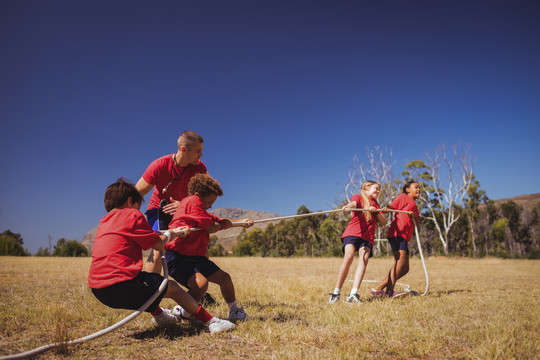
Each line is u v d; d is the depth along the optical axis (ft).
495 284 22.65
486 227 140.56
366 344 9.05
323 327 10.80
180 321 11.45
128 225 9.20
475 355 8.23
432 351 8.66
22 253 94.84
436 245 134.00
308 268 37.27
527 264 48.39
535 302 15.02
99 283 8.75
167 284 9.62
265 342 9.25
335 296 15.72
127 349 8.57
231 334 9.85
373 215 16.94
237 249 163.63
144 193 13.00
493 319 11.60
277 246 160.86
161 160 13.03
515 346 8.73
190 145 12.77
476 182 146.92
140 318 11.74
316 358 7.95
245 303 14.89
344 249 16.25
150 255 11.69
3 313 11.88
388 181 107.34
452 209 127.65
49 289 18.01
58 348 8.14
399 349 8.73
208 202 11.67
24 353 7.50
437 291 19.20
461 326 10.87
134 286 8.95
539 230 148.15
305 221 153.69
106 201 9.77
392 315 12.12
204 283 10.85
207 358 8.09
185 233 10.62
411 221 17.93
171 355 8.27
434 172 130.00
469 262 54.80
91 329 10.49
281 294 17.25
